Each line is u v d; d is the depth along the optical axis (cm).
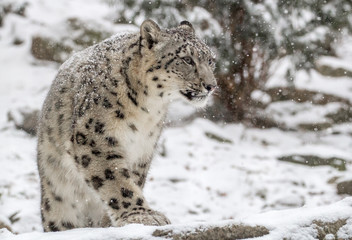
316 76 1988
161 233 577
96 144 805
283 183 1370
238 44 1703
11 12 2170
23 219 1116
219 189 1342
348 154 1516
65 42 1919
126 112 819
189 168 1434
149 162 880
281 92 1853
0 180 1274
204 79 858
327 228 601
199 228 578
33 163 1376
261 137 1662
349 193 1312
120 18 1838
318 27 1817
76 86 841
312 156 1488
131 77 821
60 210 891
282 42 1680
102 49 851
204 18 1711
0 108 1641
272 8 1666
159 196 1288
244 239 576
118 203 794
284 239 578
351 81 1959
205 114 1750
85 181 818
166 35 852
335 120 1783
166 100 858
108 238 577
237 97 1731
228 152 1535
